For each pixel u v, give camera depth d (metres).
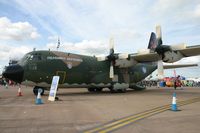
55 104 13.13
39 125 7.22
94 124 7.43
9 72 18.66
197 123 7.55
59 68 20.69
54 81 15.73
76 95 20.69
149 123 7.58
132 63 25.38
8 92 24.38
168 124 7.39
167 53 21.06
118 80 25.95
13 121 7.87
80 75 22.42
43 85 20.09
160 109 11.11
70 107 11.77
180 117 8.75
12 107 11.60
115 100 15.85
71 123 7.58
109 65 25.66
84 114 9.50
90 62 23.72
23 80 19.06
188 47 19.80
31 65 19.27
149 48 22.12
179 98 17.53
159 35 21.36
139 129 6.68
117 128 6.82
